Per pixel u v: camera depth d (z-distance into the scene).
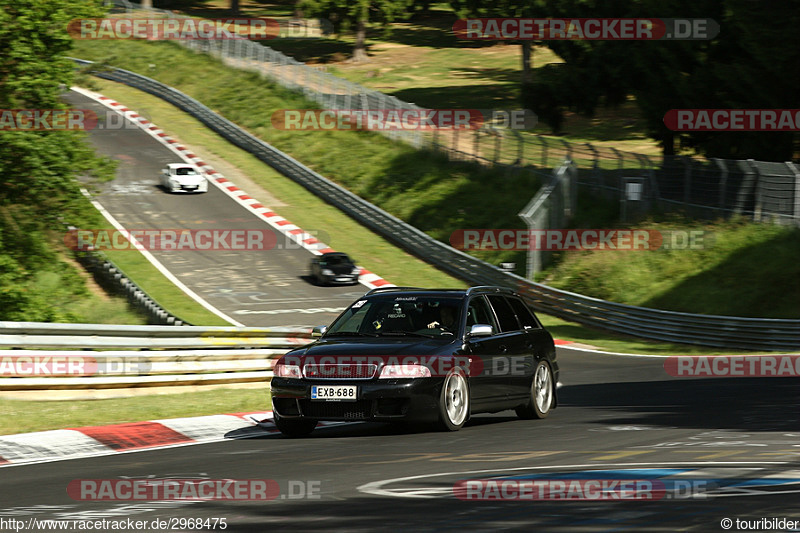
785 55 129.75
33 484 25.75
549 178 163.25
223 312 119.94
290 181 189.25
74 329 47.91
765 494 21.38
